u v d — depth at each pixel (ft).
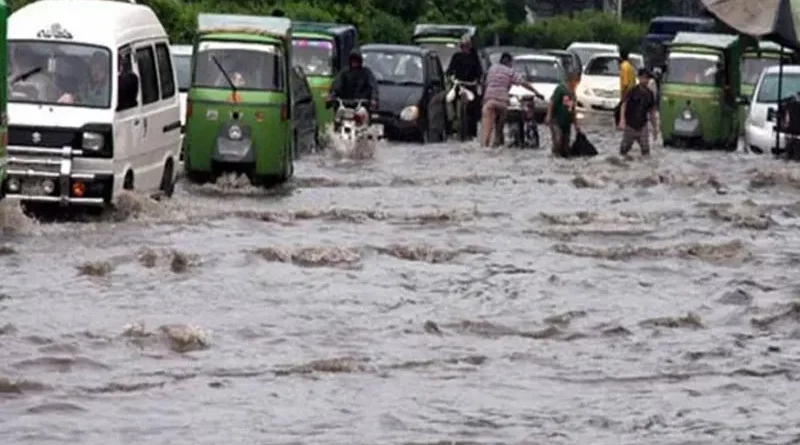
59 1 112.47
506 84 183.01
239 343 74.02
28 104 105.50
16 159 104.58
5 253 93.40
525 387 66.95
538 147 184.96
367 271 92.58
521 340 76.33
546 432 59.98
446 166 156.76
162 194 116.57
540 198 129.90
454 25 284.61
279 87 131.44
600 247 103.30
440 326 78.64
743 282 92.22
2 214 100.53
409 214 116.06
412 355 72.49
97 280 86.79
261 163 130.52
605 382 68.18
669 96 198.29
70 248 95.66
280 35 131.75
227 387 65.77
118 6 113.19
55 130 104.78
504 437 59.16
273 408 62.59
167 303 81.82
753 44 217.56
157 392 64.64
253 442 57.93
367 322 79.10
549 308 83.71
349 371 69.10
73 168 105.09
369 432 59.47
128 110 108.47
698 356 73.31
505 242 104.78
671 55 200.13
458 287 88.58
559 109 171.42
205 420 60.64
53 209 107.04
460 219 114.83
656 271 95.35
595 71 262.06
